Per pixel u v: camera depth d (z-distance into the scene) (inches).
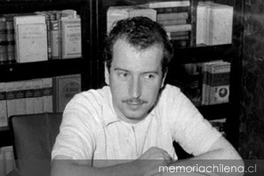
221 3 141.8
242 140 148.6
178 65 138.4
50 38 121.8
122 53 56.4
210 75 141.5
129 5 129.9
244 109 145.9
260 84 138.1
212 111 143.6
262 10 133.2
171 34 135.0
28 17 118.0
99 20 122.3
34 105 125.6
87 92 66.9
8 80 121.7
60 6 119.7
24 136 73.2
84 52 124.1
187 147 68.6
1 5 112.1
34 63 119.5
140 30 56.2
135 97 57.7
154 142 68.2
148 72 57.1
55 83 126.3
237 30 140.0
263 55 135.6
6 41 118.1
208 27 137.8
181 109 69.2
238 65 142.9
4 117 123.0
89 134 62.5
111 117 64.4
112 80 58.4
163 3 132.0
